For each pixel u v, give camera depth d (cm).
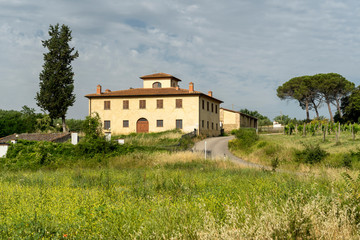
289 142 3541
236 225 574
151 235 541
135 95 5106
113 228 599
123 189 1119
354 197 677
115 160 2489
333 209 605
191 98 5022
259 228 527
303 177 1344
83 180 1407
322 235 513
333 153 2672
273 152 3053
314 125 4550
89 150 2633
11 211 770
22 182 1377
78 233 590
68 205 809
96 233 588
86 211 711
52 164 2392
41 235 564
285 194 847
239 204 762
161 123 5078
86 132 2788
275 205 720
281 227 533
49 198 920
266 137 4406
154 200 887
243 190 1005
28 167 2339
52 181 1371
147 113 5116
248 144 3684
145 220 649
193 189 1102
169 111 5062
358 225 568
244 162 2956
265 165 2730
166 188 1110
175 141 4012
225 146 4169
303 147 2983
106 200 900
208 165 2358
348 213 601
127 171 1969
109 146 2725
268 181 1251
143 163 2388
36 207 810
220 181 1336
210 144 4294
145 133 4875
